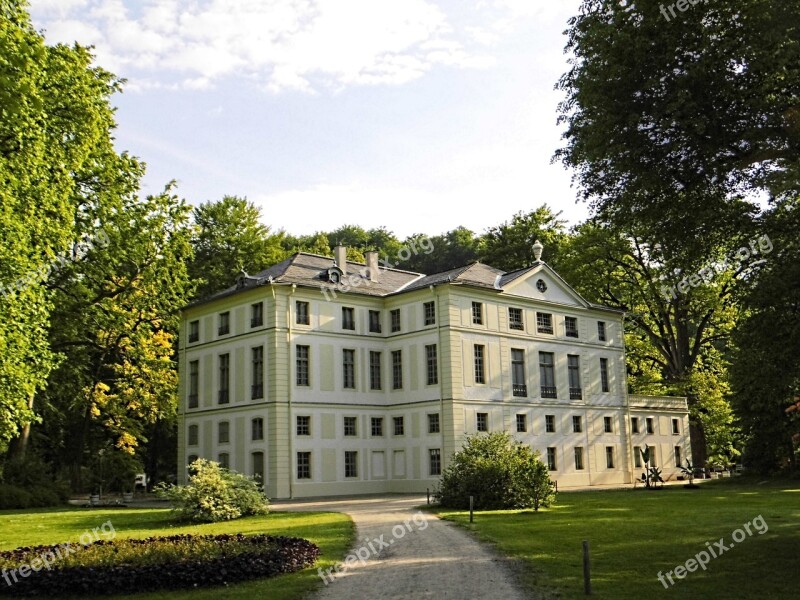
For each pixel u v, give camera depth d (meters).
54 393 46.81
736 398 53.41
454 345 46.84
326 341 47.59
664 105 16.56
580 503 33.34
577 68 18.80
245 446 46.62
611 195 19.44
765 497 34.94
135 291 41.56
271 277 46.69
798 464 53.31
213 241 67.56
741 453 64.94
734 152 16.81
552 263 67.62
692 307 60.47
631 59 16.80
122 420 54.31
